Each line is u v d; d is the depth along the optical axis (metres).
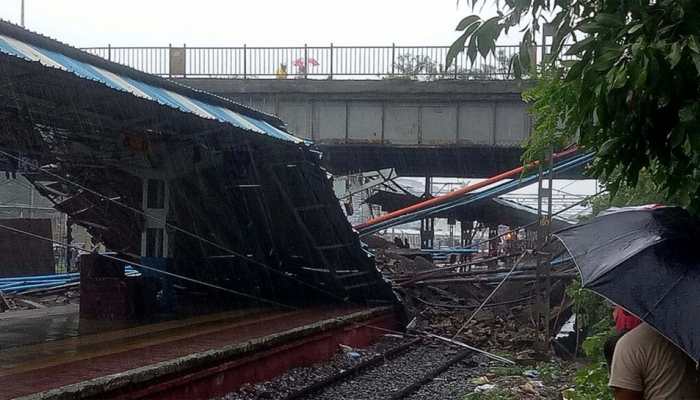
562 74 4.37
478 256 30.09
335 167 33.31
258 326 13.71
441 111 27.78
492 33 4.07
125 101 11.85
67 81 10.46
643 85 3.38
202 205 16.95
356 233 17.61
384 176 27.59
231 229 17.86
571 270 17.14
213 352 10.28
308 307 17.45
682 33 3.48
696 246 3.65
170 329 13.11
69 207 16.70
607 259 3.70
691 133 3.46
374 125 28.23
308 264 18.70
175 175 15.63
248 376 11.30
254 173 16.73
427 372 13.31
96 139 14.05
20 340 11.59
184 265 17.97
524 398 10.95
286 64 28.81
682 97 3.57
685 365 3.65
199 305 17.12
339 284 18.48
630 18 3.90
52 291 18.77
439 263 27.34
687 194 4.10
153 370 8.91
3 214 27.09
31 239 21.92
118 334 12.40
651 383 3.67
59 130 13.48
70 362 9.60
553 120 6.07
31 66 9.57
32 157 14.09
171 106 12.24
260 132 14.80
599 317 11.72
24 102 11.45
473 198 21.38
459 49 4.14
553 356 15.10
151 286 15.36
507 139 27.38
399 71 28.27
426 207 21.72
